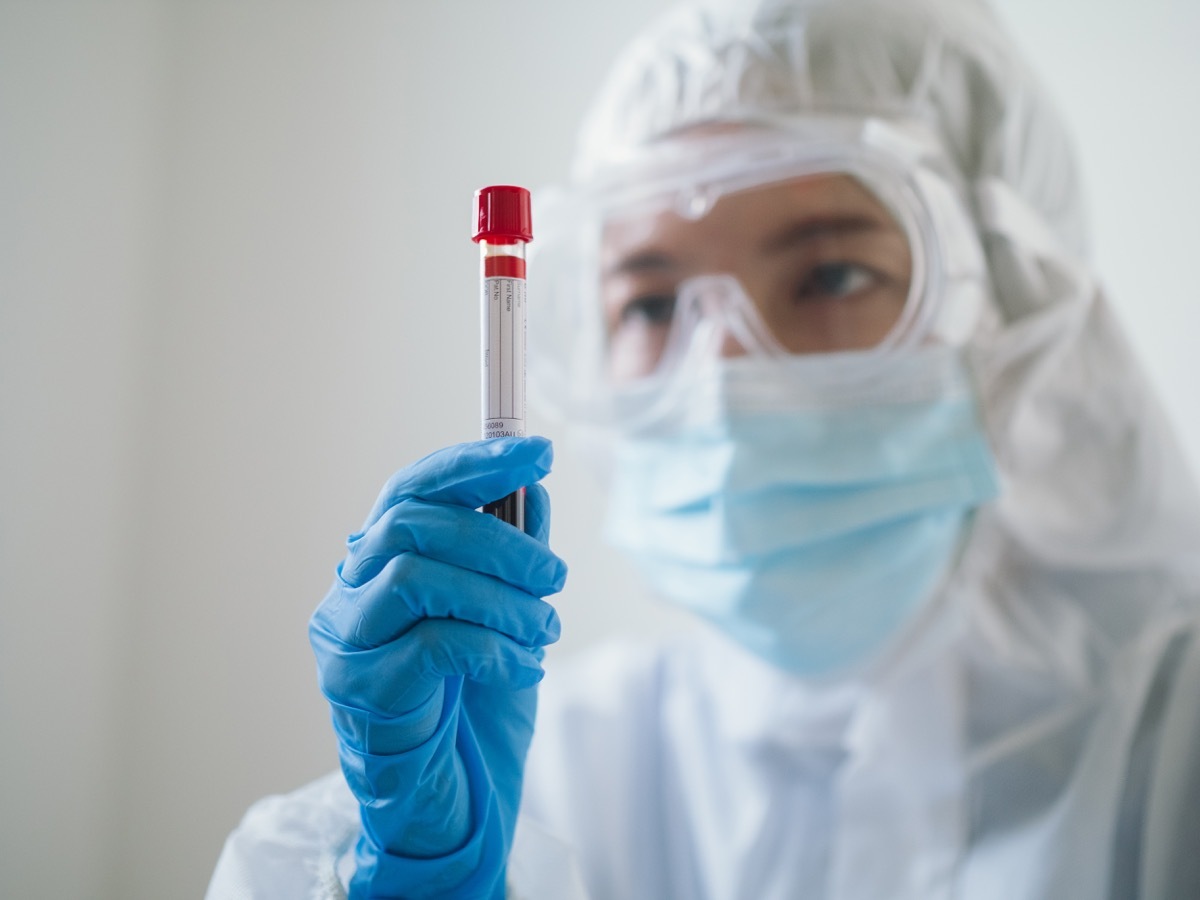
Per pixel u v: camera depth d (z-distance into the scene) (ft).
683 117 3.76
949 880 3.36
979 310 3.47
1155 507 3.51
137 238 4.75
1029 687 3.65
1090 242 4.28
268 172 5.05
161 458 4.78
